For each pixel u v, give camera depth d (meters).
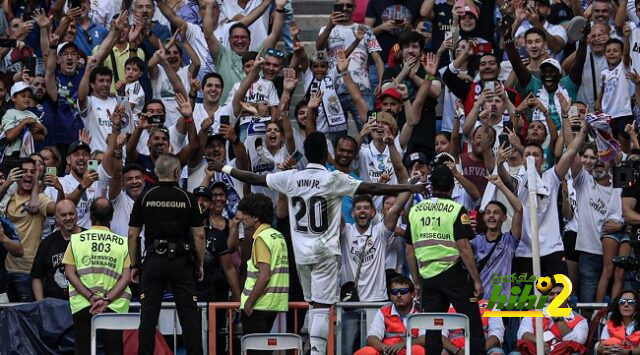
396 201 31.16
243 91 35.25
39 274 30.48
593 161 33.03
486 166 33.38
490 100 35.09
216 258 31.16
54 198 33.06
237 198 33.66
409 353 27.64
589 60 38.34
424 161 33.03
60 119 35.84
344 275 31.27
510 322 30.36
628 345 29.25
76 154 33.59
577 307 30.03
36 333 29.33
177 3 40.91
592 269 32.94
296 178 28.78
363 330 29.61
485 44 38.41
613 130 37.41
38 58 38.41
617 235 32.28
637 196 31.86
